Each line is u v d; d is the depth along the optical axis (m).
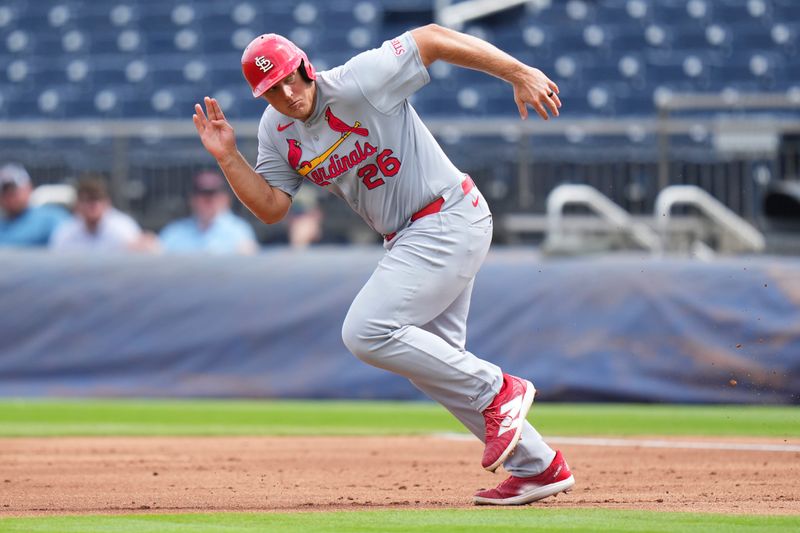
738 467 19.83
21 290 36.03
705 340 33.53
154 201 44.75
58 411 32.22
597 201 42.03
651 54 60.91
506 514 13.68
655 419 29.73
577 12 63.81
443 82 59.44
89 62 66.94
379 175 14.61
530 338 34.38
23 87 66.75
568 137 44.22
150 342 35.75
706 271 33.75
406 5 66.00
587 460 21.14
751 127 41.91
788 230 41.50
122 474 19.05
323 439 25.59
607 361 33.91
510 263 34.84
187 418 30.55
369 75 14.14
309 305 35.41
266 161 15.25
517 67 14.42
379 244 45.66
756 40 61.28
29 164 46.88
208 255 36.03
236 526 12.67
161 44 67.06
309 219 43.84
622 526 12.51
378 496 16.06
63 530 12.38
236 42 66.31
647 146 43.50
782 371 33.03
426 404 34.44
